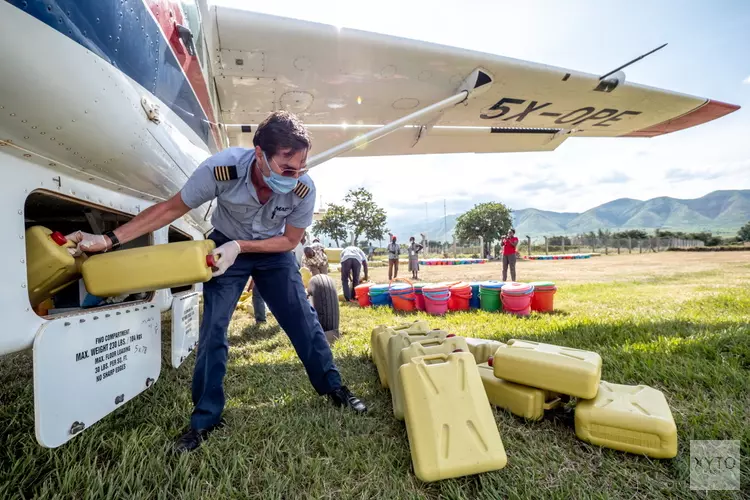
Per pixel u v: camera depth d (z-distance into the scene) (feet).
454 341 6.57
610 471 4.83
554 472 4.84
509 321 14.40
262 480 4.75
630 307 16.78
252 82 12.95
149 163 6.05
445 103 13.70
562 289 25.31
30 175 4.35
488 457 4.69
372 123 17.08
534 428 5.97
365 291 20.83
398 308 18.83
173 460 5.05
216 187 5.54
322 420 6.25
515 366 6.22
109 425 6.00
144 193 6.78
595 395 5.62
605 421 5.28
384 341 7.84
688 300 17.57
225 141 14.25
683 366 7.92
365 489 4.57
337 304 12.80
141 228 5.27
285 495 4.49
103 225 7.31
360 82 13.67
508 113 18.03
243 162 5.54
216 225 6.29
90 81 4.31
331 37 11.68
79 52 4.12
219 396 5.92
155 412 6.57
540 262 74.38
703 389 7.04
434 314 17.26
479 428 4.87
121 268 4.64
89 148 4.79
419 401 4.94
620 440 5.20
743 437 5.22
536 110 17.83
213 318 6.01
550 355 6.01
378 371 8.20
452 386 5.08
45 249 4.33
